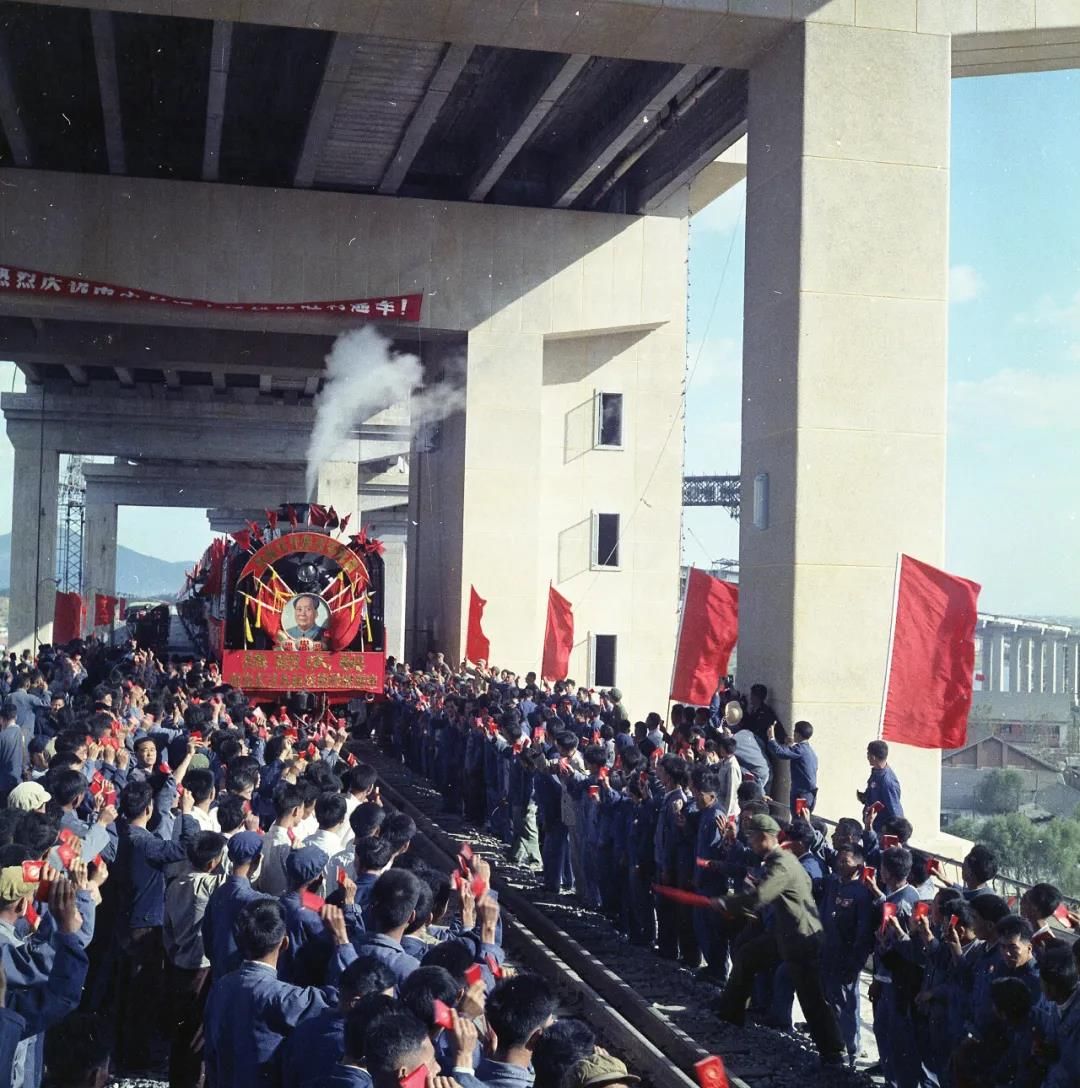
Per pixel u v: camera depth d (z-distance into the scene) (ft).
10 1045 17.33
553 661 89.30
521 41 62.49
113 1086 29.12
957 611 44.50
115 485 227.61
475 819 67.62
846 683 58.80
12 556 170.19
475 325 101.71
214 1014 19.61
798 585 58.70
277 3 58.70
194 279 96.22
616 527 111.86
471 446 102.06
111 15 71.87
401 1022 14.87
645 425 112.27
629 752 47.21
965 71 64.39
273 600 84.74
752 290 64.08
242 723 55.01
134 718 51.42
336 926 20.47
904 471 59.77
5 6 78.79
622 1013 37.29
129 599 260.01
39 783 31.91
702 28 60.39
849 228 59.72
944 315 60.34
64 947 19.06
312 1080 17.02
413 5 58.59
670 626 112.06
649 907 43.60
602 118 91.97
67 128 99.91
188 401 169.48
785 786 53.62
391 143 97.66
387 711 95.91
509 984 16.44
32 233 93.86
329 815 27.73
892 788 42.65
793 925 31.50
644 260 104.53
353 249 99.04
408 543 131.54
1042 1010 21.16
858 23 59.93
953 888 26.68
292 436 174.09
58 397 167.94
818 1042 31.71
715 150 89.81
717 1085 15.85
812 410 59.16
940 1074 25.85
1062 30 60.64
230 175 102.89
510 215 102.32
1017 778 92.32
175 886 27.63
